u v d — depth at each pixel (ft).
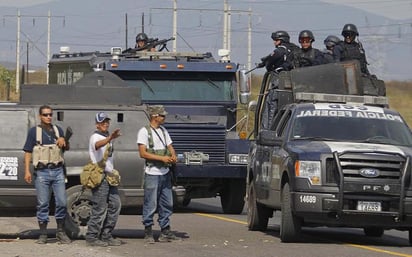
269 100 142.31
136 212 151.33
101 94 130.41
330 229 139.33
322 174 109.81
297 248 107.96
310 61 150.30
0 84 587.68
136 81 163.43
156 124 109.40
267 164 122.52
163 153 109.40
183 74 164.55
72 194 114.62
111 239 108.17
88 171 106.63
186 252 102.99
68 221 114.11
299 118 120.47
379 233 127.85
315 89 135.03
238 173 153.69
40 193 107.24
